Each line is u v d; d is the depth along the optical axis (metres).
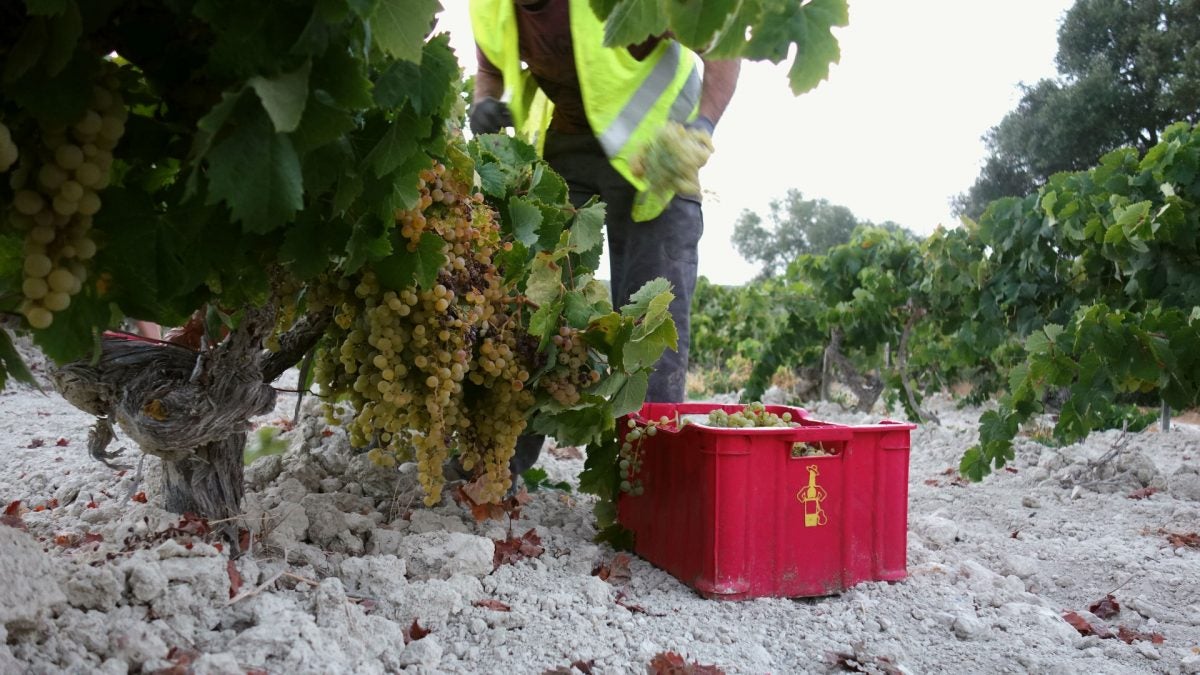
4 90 1.54
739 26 1.54
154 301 1.85
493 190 2.95
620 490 3.44
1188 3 30.70
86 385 2.43
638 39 1.58
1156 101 30.06
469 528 3.28
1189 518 4.90
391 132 1.83
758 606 2.96
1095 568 3.88
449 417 2.73
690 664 2.38
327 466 3.64
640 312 2.94
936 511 4.99
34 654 1.80
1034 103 35.03
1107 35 33.16
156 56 1.75
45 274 1.61
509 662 2.33
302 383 2.88
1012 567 3.75
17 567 1.90
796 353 12.30
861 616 2.96
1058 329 5.27
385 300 2.38
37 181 1.58
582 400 2.96
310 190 1.76
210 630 2.11
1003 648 2.77
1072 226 6.53
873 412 13.13
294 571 2.60
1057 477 6.06
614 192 3.92
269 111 1.34
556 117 4.01
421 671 2.15
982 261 7.96
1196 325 4.84
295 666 1.97
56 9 1.41
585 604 2.77
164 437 2.39
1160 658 2.83
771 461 3.05
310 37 1.46
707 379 16.16
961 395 16.50
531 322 2.77
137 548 2.44
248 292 2.13
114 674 1.79
